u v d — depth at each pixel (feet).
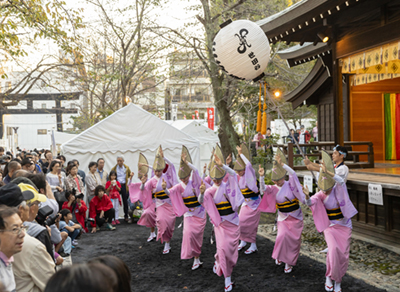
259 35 21.38
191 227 20.65
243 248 24.98
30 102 107.76
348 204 17.13
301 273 19.71
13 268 8.80
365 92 39.55
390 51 24.08
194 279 19.20
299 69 64.49
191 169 21.35
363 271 19.79
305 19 25.34
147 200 27.02
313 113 97.09
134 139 37.52
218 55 21.72
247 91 53.16
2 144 108.47
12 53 32.65
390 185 21.36
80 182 31.27
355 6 25.88
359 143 30.60
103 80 55.16
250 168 23.35
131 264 21.89
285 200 19.85
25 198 10.11
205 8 47.57
